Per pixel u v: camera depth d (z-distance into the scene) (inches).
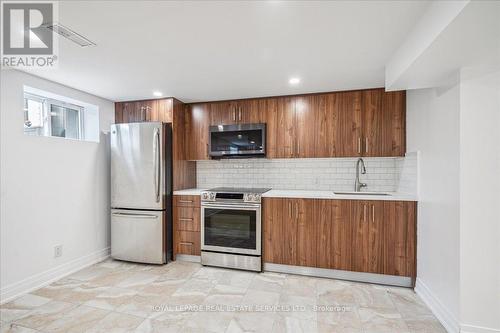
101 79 101.1
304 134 119.4
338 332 69.9
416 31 62.2
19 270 90.0
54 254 102.6
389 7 55.7
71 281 101.1
